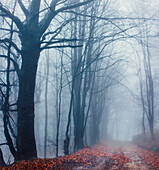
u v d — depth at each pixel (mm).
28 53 9508
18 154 8969
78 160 9297
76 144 15711
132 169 8391
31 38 9641
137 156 13680
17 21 9562
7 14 9445
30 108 9273
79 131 16766
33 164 7164
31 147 9086
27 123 9117
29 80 9383
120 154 14617
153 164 9945
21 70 9562
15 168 6422
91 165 8609
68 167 7773
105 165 8914
